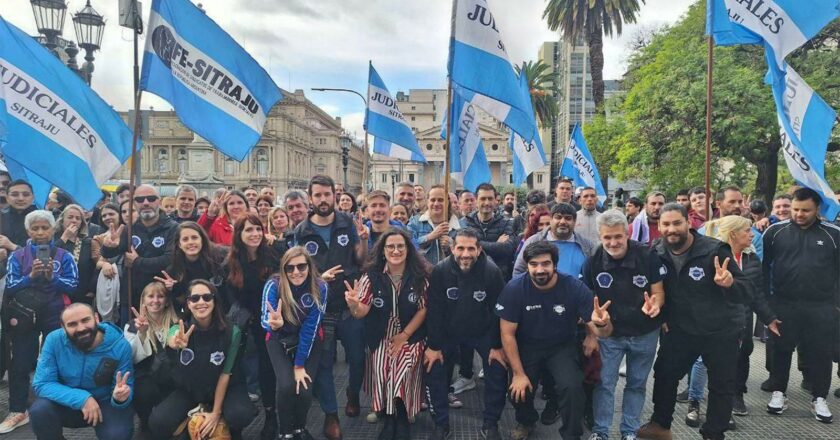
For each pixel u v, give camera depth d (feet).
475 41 16.93
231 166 210.79
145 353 12.87
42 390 11.90
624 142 64.85
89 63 28.09
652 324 12.84
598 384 13.16
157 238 16.48
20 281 14.70
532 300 12.92
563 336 13.11
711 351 12.66
